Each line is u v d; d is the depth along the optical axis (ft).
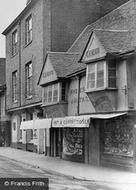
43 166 68.90
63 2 98.02
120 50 61.31
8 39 129.39
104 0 101.45
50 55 85.35
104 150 67.56
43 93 89.66
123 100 60.44
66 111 81.56
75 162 76.38
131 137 59.52
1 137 134.92
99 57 62.85
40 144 99.04
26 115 112.06
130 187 46.39
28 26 110.63
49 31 96.43
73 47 95.20
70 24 98.32
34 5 102.94
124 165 61.11
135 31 66.03
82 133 75.20
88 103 72.23
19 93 116.37
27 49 108.88
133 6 76.02
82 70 72.13
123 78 60.54
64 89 81.56
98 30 65.31
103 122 67.87
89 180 52.06
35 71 101.40
